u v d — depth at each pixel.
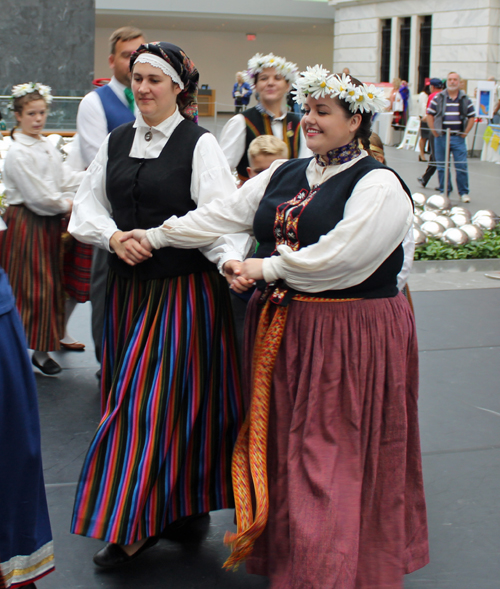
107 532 2.45
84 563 2.65
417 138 11.26
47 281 4.25
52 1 13.20
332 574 2.13
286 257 2.23
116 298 2.81
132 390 2.57
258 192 2.53
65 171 4.26
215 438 2.73
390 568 2.30
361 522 2.30
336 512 2.17
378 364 2.27
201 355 2.69
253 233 2.62
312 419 2.25
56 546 2.75
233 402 2.78
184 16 29.33
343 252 2.17
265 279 2.31
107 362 2.83
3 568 2.22
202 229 2.54
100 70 34.19
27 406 2.21
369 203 2.19
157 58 2.58
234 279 2.36
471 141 11.75
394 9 23.80
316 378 2.25
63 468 3.31
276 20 30.06
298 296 2.31
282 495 2.33
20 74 13.37
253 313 2.50
